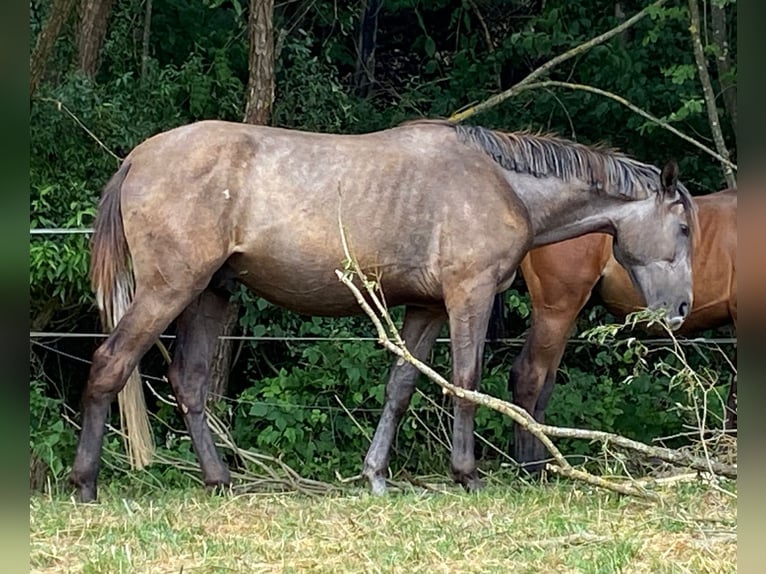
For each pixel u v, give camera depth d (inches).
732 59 418.0
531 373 318.7
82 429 256.5
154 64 388.2
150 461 302.5
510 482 302.0
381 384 357.7
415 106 443.8
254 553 206.4
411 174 268.1
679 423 359.9
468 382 267.7
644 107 427.5
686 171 432.1
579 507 245.9
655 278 289.4
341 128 411.5
